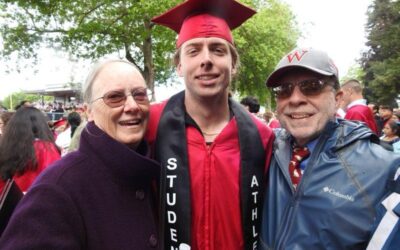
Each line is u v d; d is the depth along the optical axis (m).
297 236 1.90
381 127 9.59
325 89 2.09
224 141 2.30
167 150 2.28
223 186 2.22
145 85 1.94
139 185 1.83
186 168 2.22
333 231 1.82
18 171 3.44
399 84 33.78
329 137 2.06
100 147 1.77
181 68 2.44
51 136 3.78
